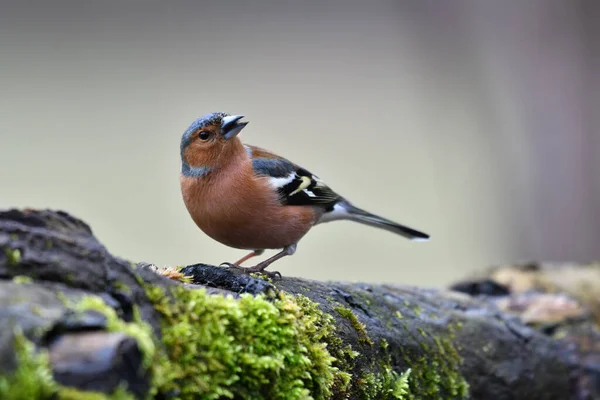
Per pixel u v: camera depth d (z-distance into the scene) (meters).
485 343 5.60
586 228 15.05
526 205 15.67
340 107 21.48
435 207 17.67
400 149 19.69
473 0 17.98
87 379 2.36
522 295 7.54
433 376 4.89
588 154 15.09
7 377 2.25
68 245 2.79
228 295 3.38
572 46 15.19
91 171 17.61
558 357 6.18
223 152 5.72
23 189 16.97
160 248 15.47
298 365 3.36
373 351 4.38
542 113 15.47
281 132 20.72
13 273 2.62
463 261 16.30
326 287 4.76
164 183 17.55
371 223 7.23
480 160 17.72
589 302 7.70
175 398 2.71
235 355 3.08
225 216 5.83
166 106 21.19
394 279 15.79
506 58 16.17
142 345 2.54
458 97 18.23
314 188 6.39
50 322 2.43
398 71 22.70
